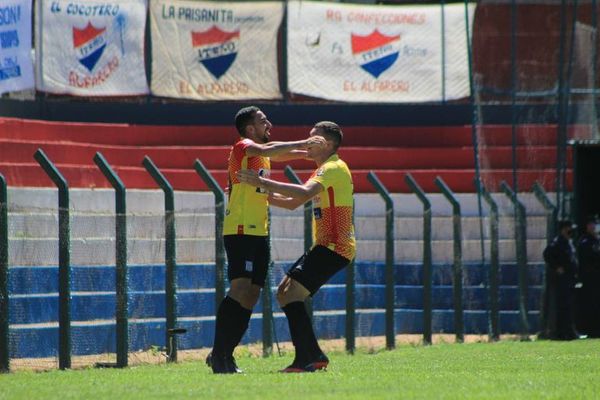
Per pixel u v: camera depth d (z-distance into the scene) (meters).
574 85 71.25
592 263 69.25
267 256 36.03
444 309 68.75
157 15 81.62
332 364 41.38
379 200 78.31
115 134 82.56
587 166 73.56
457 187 81.12
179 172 78.38
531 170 69.94
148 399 27.42
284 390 29.03
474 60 69.25
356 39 84.69
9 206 45.44
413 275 70.56
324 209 35.75
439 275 69.94
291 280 35.84
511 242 70.88
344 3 84.94
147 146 83.31
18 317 45.66
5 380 35.72
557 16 70.44
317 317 58.53
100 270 48.81
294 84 83.69
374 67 84.69
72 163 76.81
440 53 84.81
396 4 90.19
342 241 35.62
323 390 29.14
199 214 55.38
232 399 27.03
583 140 71.25
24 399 28.23
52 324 47.03
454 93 84.69
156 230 48.78
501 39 69.94
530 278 67.56
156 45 81.62
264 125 36.50
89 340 46.47
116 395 28.58
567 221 65.94
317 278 35.72
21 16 76.75
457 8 84.69
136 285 48.75
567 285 65.38
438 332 67.00
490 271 65.38
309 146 35.41
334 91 84.38
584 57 71.31
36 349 45.69
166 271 47.31
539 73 70.38
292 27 83.81
